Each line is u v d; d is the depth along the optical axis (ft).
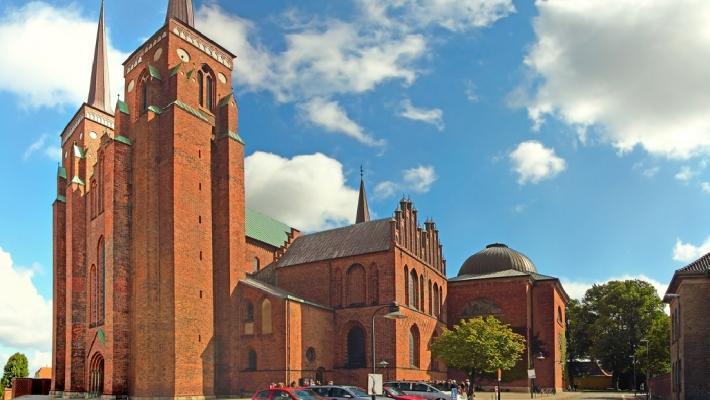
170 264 167.32
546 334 230.27
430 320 217.15
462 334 186.19
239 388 179.63
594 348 289.33
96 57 239.09
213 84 203.82
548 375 227.20
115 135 182.50
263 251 233.96
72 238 200.54
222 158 194.18
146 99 186.70
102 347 174.60
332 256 206.90
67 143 236.22
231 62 212.84
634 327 285.84
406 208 209.36
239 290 187.32
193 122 182.50
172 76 182.91
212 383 173.68
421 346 205.46
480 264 255.29
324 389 113.29
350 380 190.49
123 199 175.73
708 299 139.64
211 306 178.91
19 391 223.30
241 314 185.26
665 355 242.78
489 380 230.89
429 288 222.89
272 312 179.01
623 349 282.36
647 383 241.96
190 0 210.18
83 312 196.44
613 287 296.92
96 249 190.80
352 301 199.72
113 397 160.86
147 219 170.71
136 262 169.89
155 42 191.62
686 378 138.10
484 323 190.90
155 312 166.09
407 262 203.10
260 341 179.32
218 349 181.16
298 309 181.78
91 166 214.07
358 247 205.05
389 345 187.62
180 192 173.47
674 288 156.35
